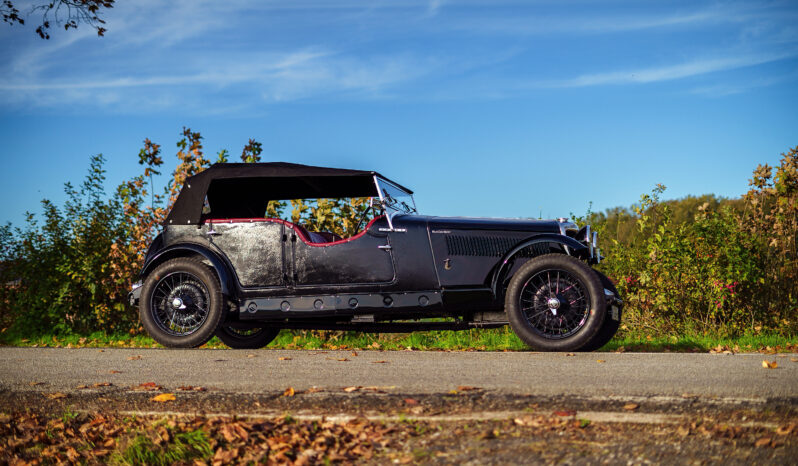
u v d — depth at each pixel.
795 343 6.48
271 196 6.75
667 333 7.51
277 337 7.56
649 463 2.60
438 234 5.61
